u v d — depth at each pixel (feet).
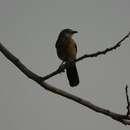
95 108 26.45
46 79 27.40
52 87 27.22
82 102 26.55
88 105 26.58
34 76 27.48
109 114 26.32
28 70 27.91
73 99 26.73
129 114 25.88
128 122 26.37
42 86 27.50
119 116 26.09
